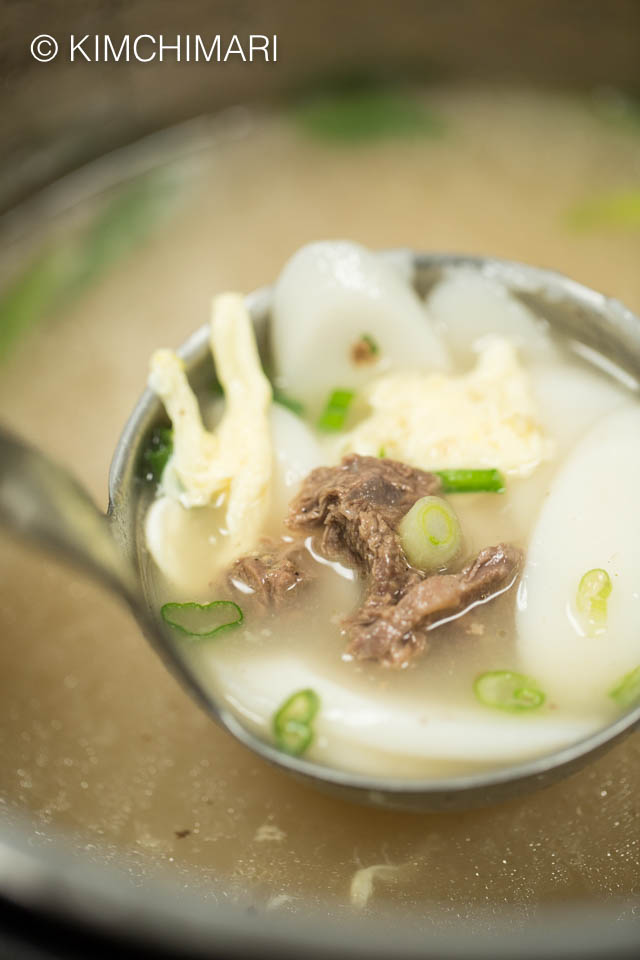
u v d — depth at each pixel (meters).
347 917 0.24
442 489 0.26
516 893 0.25
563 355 0.29
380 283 0.28
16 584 0.30
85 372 0.35
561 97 0.44
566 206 0.39
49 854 0.22
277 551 0.26
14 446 0.22
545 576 0.25
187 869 0.25
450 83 0.45
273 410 0.28
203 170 0.42
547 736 0.23
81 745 0.28
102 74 0.41
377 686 0.24
